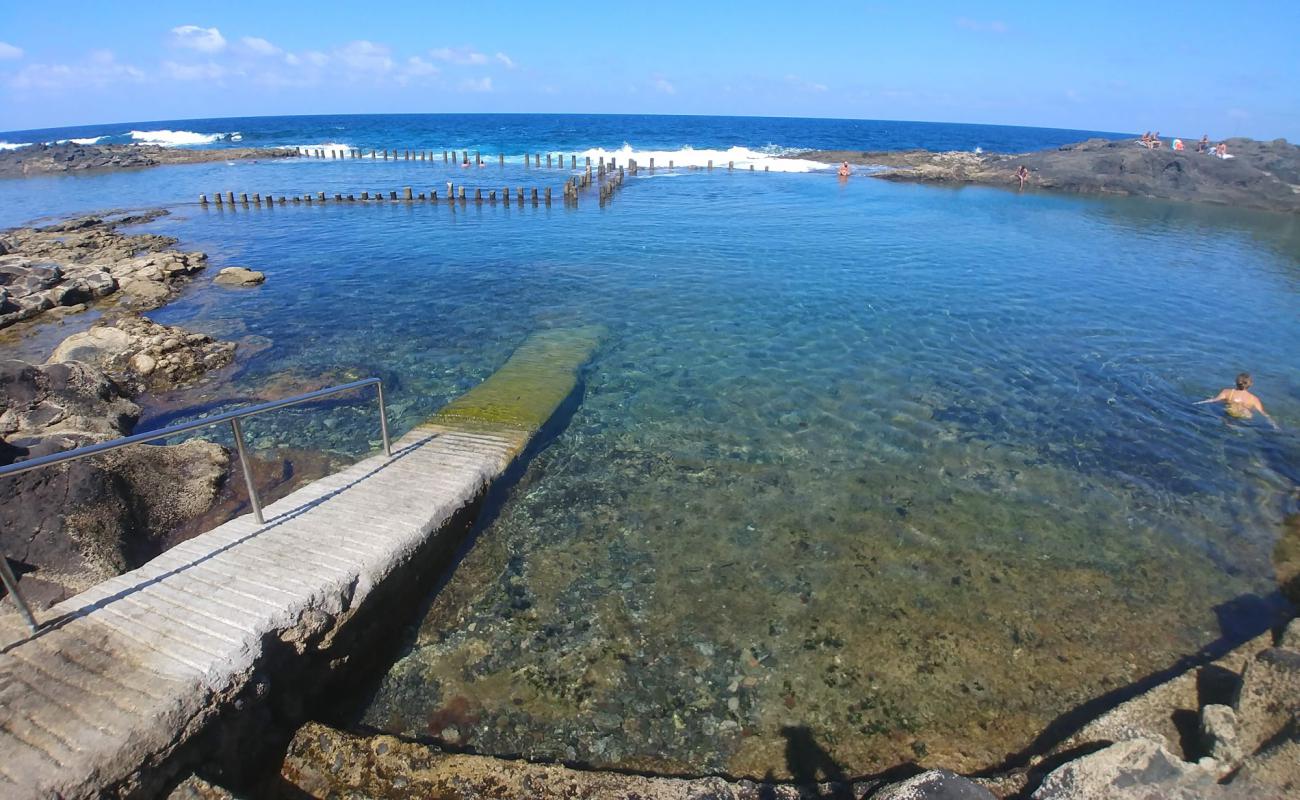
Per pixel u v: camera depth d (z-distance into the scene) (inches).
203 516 335.6
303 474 371.9
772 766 211.5
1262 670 192.7
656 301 695.1
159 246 996.6
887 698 236.7
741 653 255.3
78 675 189.0
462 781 195.0
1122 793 173.6
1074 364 546.9
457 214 1291.8
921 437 422.9
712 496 357.4
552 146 3080.7
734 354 550.9
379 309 669.9
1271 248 1069.1
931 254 949.8
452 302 691.4
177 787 178.9
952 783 176.9
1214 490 370.6
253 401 463.5
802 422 439.5
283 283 778.2
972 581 296.5
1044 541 325.1
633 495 357.1
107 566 272.7
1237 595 290.2
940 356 556.1
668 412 449.7
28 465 175.5
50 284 699.4
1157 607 282.2
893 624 270.5
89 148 2598.4
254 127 4977.9
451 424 379.9
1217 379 526.0
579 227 1136.2
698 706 232.7
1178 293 774.5
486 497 324.5
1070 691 239.6
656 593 286.2
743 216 1264.8
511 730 223.3
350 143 3240.7
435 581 286.8
